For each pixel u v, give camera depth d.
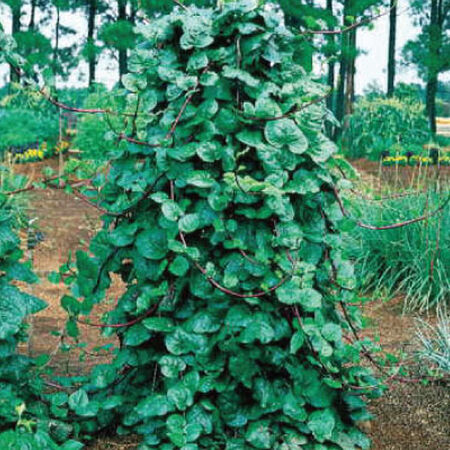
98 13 24.19
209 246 2.44
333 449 2.44
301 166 2.43
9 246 2.37
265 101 2.31
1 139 10.29
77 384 2.97
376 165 13.03
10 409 2.34
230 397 2.40
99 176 2.62
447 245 4.68
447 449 2.57
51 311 4.50
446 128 21.33
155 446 2.43
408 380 2.92
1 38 2.29
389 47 19.95
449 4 20.59
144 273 2.49
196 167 2.44
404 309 4.33
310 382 2.44
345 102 17.06
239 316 2.32
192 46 2.35
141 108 2.52
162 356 2.42
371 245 5.07
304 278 2.30
